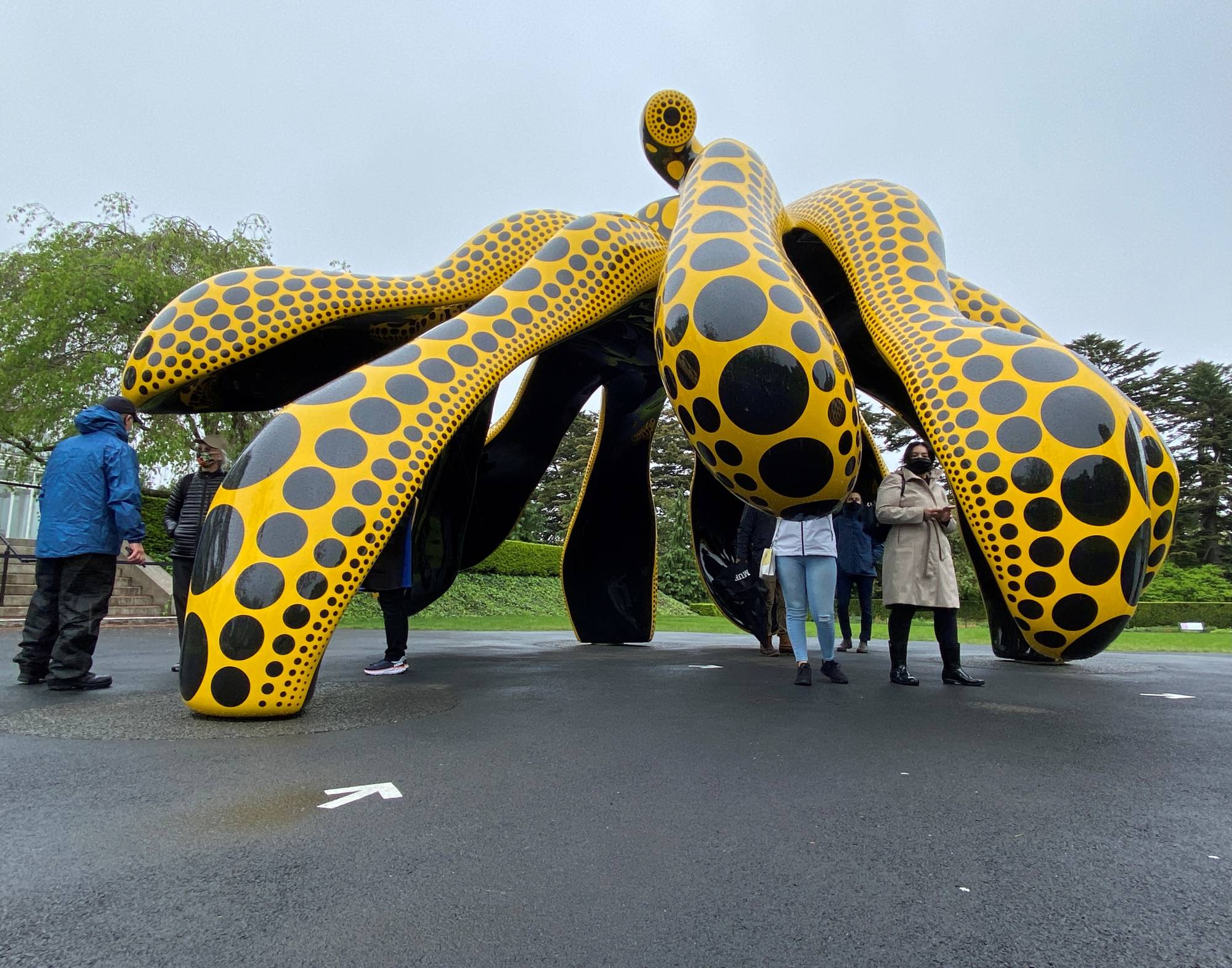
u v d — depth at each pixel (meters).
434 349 5.52
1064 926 1.82
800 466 4.75
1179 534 43.19
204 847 2.28
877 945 1.72
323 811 2.61
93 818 2.53
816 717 4.37
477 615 20.95
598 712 4.46
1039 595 4.36
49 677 5.29
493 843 2.33
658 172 9.11
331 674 6.29
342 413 4.80
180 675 4.17
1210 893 2.02
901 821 2.56
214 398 7.55
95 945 1.69
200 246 17.67
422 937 1.74
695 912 1.88
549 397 9.34
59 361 16.05
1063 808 2.72
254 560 4.18
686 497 35.00
